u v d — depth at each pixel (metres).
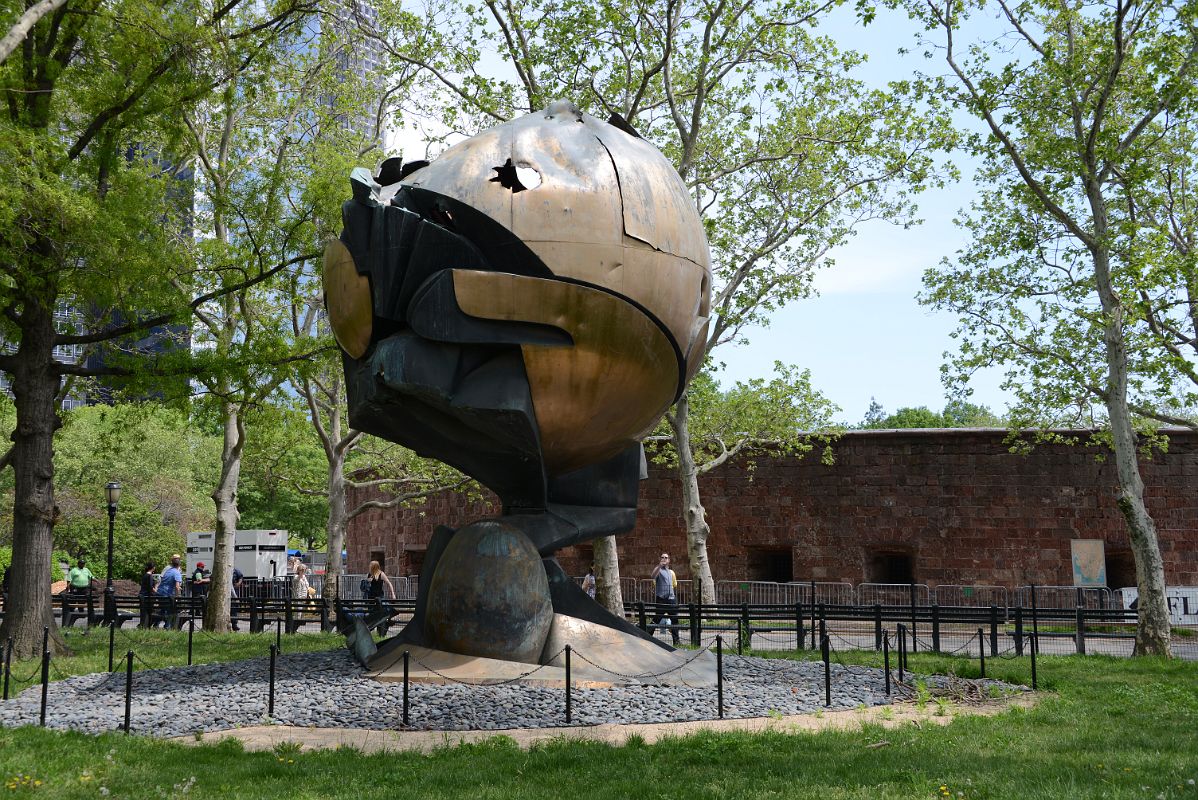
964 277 25.02
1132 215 22.56
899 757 8.81
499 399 11.52
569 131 12.00
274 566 41.38
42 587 18.17
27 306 18.61
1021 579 31.17
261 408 20.72
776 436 30.48
